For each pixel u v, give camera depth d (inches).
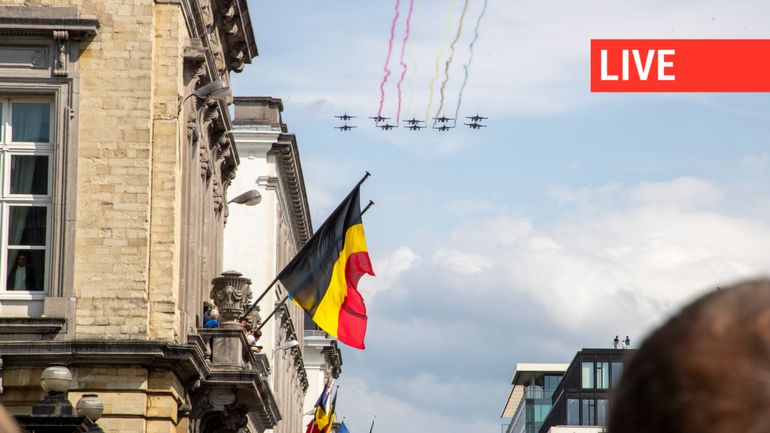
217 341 3885.3
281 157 7101.4
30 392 3324.3
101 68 3459.6
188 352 3385.8
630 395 316.5
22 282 3427.7
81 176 3444.9
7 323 3346.5
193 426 3855.8
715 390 306.0
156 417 3371.1
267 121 7007.9
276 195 7037.4
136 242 3422.7
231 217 6988.2
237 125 6998.0
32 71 3444.9
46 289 3417.8
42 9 3430.1
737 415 303.3
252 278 6929.1
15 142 3459.6
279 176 7180.1
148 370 3368.6
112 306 3398.1
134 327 3390.7
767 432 301.0
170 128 3506.4
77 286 3405.5
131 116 3454.7
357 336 4197.8
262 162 7022.6
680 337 313.9
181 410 3634.4
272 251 6968.5
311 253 4160.9
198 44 3713.1
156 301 3462.1
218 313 4040.4
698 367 308.5
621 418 317.4
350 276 4188.0
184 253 3710.6
